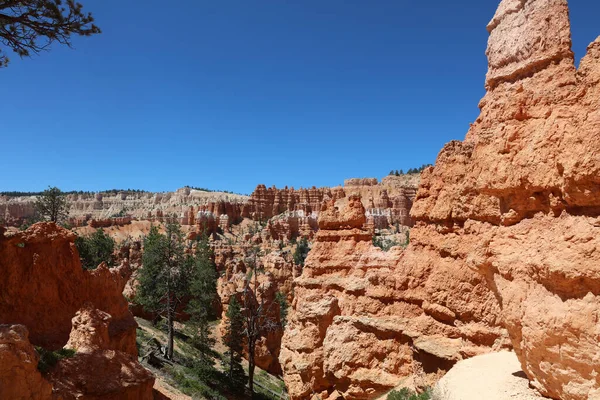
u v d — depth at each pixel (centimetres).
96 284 2466
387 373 2462
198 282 5669
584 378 1041
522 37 1452
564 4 1318
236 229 16638
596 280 1016
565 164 1106
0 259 2030
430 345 2164
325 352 2741
